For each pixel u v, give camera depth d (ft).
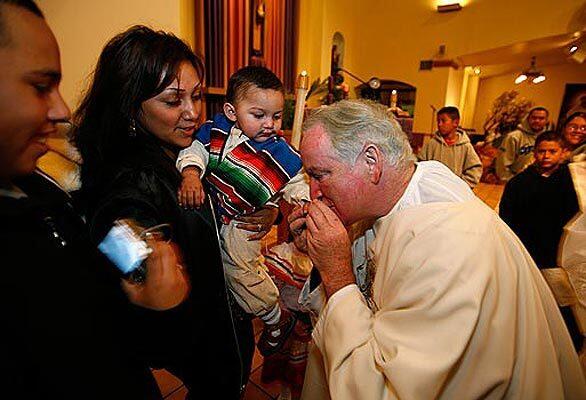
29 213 1.45
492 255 2.07
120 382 1.54
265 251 4.60
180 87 2.32
